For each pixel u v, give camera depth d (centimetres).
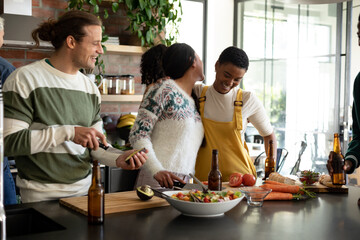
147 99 226
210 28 582
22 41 372
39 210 168
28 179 191
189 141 228
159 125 226
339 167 210
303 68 538
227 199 165
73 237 136
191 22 570
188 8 565
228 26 603
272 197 189
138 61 465
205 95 244
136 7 432
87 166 205
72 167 197
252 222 156
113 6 417
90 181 210
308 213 170
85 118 200
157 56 300
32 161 189
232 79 232
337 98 505
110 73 450
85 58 192
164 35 457
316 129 526
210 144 240
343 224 156
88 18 190
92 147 180
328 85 513
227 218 161
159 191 180
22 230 169
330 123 511
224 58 231
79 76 202
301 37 538
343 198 199
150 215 163
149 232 142
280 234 143
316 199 196
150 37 439
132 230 144
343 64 502
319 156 523
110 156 197
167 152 224
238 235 140
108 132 446
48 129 179
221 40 597
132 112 461
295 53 545
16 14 388
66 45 189
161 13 448
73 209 170
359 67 544
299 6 537
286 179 208
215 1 585
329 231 147
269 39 573
